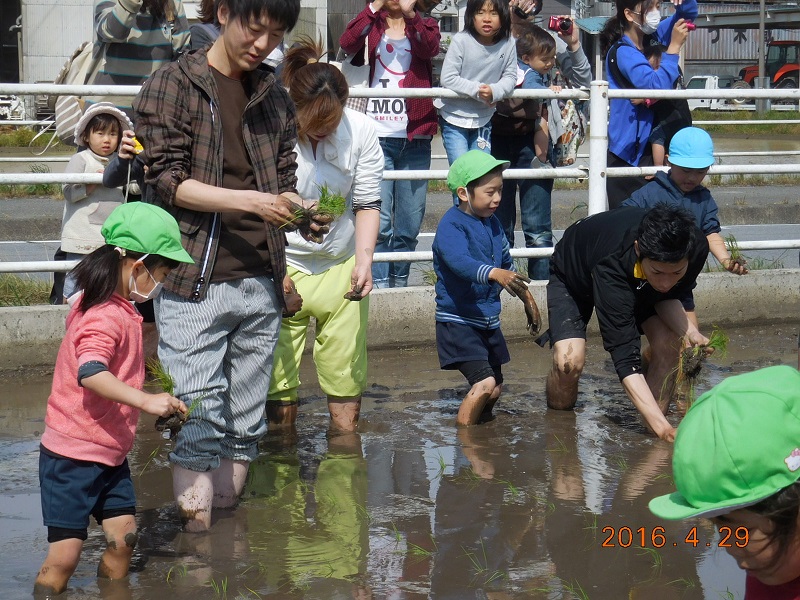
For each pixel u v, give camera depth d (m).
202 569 3.93
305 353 7.50
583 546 4.15
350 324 5.62
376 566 3.96
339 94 5.16
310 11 23.81
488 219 5.95
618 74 8.36
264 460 5.26
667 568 3.95
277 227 4.25
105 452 3.72
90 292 3.73
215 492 4.57
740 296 8.54
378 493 4.78
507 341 8.04
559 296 6.09
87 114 6.57
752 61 47.09
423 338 7.84
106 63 7.12
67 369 3.73
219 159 4.25
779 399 2.19
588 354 7.75
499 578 3.85
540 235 8.45
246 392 4.56
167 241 3.83
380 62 8.11
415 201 8.09
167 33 7.12
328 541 4.21
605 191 7.87
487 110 7.98
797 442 2.16
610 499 4.68
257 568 3.94
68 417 3.71
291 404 5.81
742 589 3.76
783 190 17.16
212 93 4.23
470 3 7.81
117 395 3.58
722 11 43.62
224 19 4.13
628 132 8.30
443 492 4.79
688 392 6.24
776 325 8.68
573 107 9.56
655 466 5.14
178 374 4.28
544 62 8.80
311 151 5.29
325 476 5.02
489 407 6.09
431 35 8.13
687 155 6.19
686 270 5.38
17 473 4.98
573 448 5.46
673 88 8.34
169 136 4.18
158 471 5.08
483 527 4.35
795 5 40.28
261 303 4.45
